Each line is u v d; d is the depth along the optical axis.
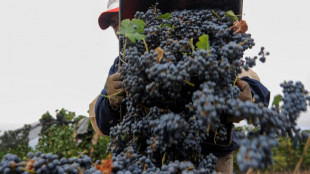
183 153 1.37
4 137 5.98
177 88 1.23
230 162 2.24
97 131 2.32
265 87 1.92
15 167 1.05
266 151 0.90
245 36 1.47
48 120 6.71
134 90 1.40
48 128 6.68
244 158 0.86
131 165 1.24
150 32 1.51
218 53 1.41
